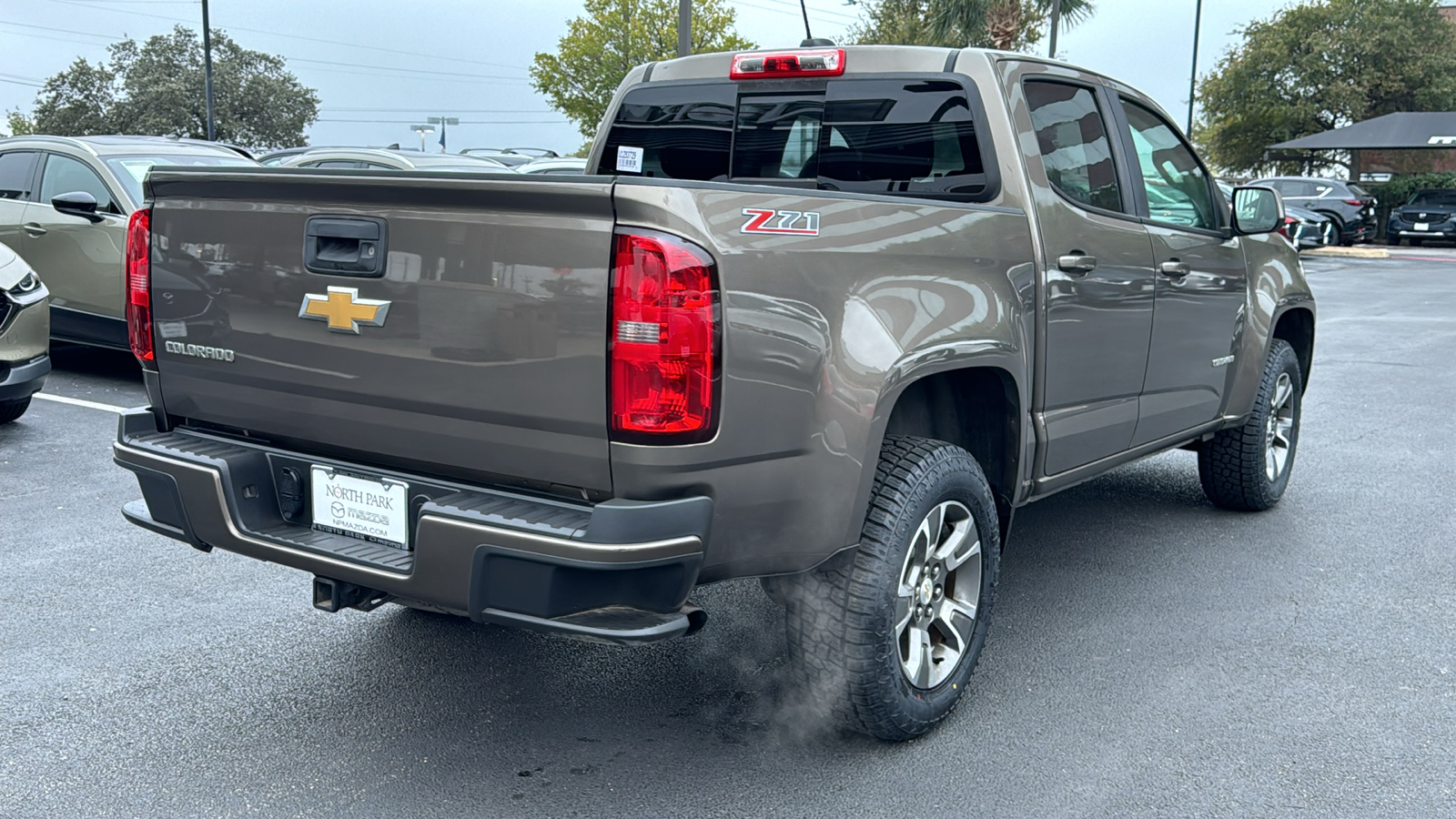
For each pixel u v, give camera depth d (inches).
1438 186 1343.5
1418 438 283.4
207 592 169.3
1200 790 115.2
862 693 116.7
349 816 109.9
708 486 99.7
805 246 104.8
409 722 129.5
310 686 138.2
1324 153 1610.5
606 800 113.1
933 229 120.9
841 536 110.0
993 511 131.3
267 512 118.3
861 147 153.1
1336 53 1528.1
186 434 125.0
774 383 101.7
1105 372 154.9
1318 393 346.9
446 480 107.7
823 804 112.4
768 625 159.6
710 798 113.6
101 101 3186.5
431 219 102.2
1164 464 258.5
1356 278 813.2
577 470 99.7
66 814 109.3
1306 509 219.3
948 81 145.0
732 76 164.9
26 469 236.2
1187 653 149.6
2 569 177.5
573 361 97.0
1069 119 153.6
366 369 107.8
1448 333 498.3
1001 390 135.0
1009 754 122.5
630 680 140.9
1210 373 187.3
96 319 317.4
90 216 312.0
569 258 96.3
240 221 114.1
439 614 161.9
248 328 115.3
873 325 110.0
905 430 136.3
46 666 142.6
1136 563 185.8
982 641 133.0
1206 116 1679.4
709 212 96.8
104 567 179.2
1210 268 181.2
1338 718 131.2
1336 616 163.2
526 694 136.8
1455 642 153.9
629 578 96.5
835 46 158.2
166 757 120.6
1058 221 143.2
